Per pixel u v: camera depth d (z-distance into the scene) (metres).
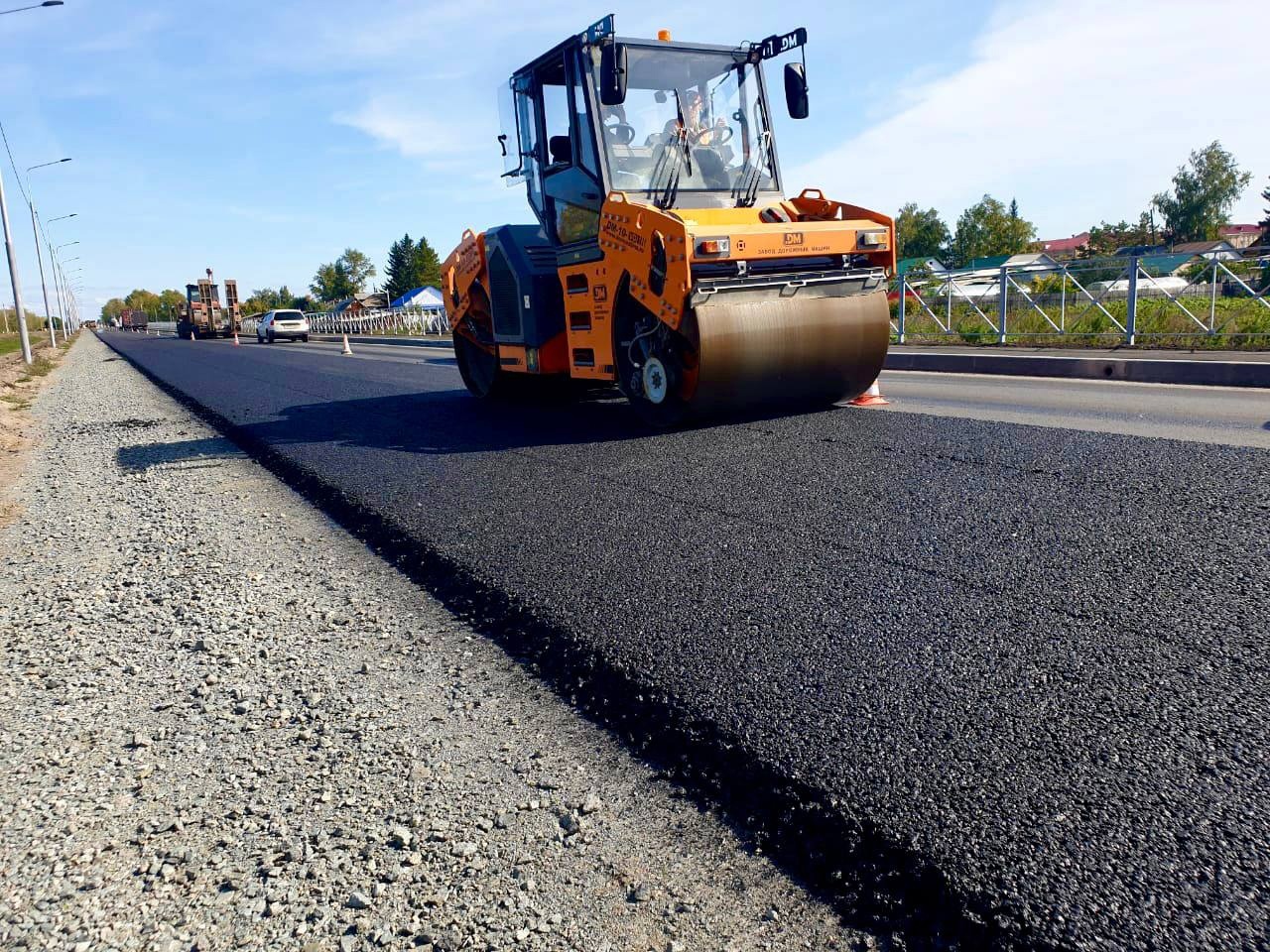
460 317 9.80
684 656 2.89
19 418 12.41
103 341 55.00
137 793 2.55
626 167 6.98
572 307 7.68
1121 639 2.69
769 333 6.48
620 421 7.54
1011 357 10.82
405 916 1.96
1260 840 1.83
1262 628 2.68
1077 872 1.80
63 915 2.04
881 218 6.96
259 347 32.12
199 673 3.35
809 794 2.15
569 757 2.56
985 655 2.66
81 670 3.45
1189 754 2.11
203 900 2.07
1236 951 1.58
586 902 1.97
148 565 4.80
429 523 4.84
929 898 1.83
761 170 7.50
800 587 3.32
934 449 5.32
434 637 3.51
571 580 3.70
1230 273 10.95
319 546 4.91
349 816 2.36
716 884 1.99
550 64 7.48
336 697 3.06
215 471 7.30
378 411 9.66
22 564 5.01
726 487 4.85
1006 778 2.09
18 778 2.67
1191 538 3.46
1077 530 3.66
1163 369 9.28
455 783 2.48
